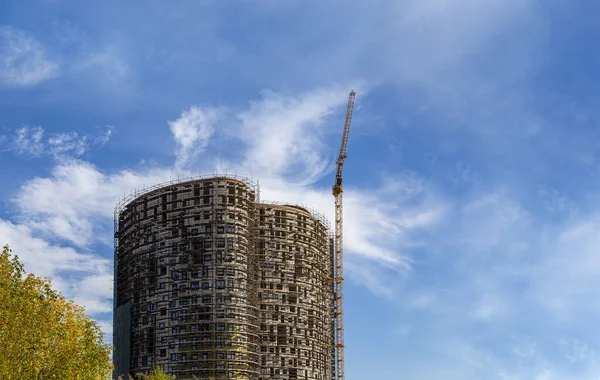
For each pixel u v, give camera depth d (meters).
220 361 199.12
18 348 73.25
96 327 83.81
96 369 82.19
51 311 79.75
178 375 199.50
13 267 76.75
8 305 73.56
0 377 70.38
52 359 78.00
